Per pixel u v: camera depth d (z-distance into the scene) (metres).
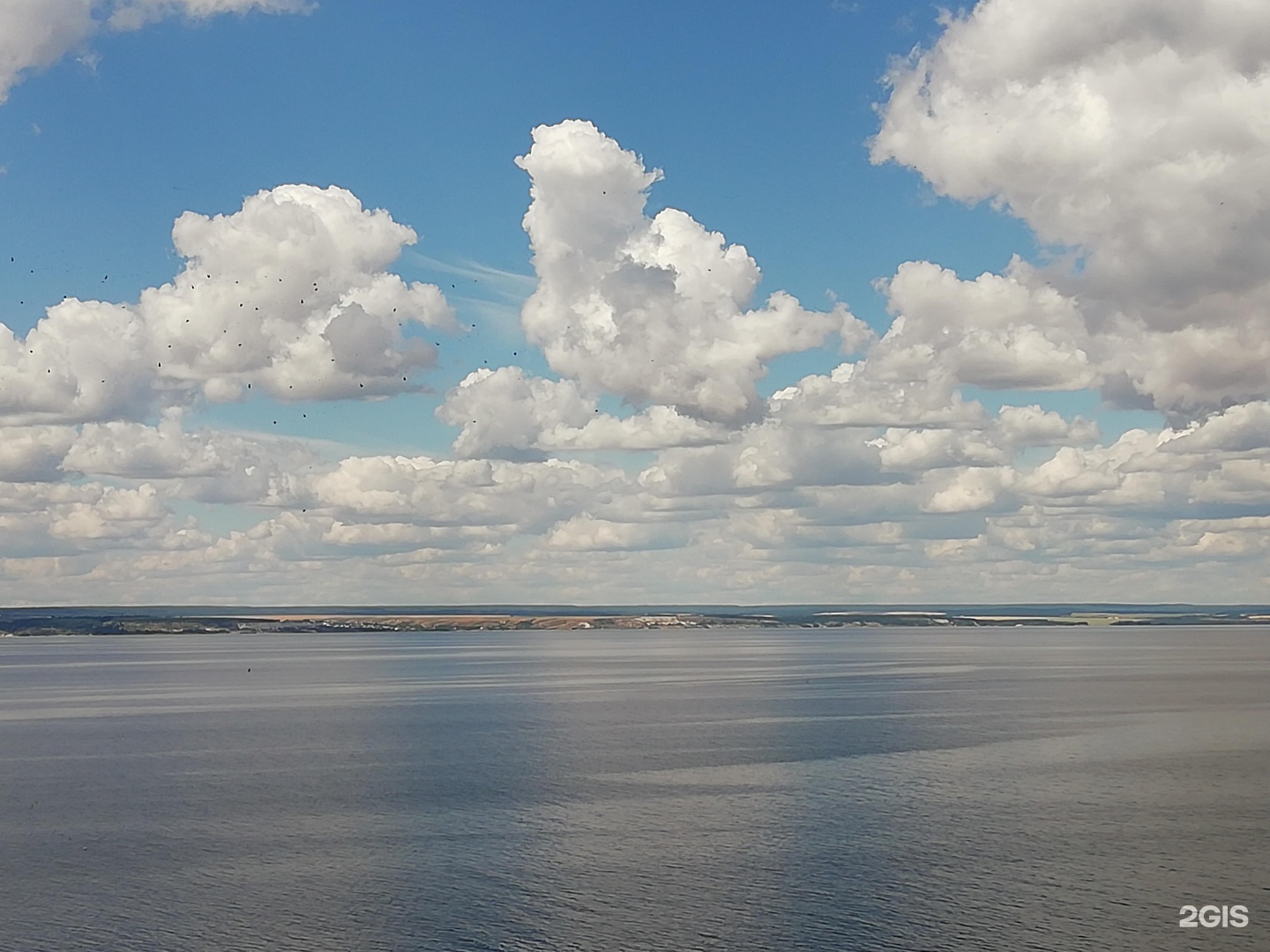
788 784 98.44
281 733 136.75
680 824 83.81
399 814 87.50
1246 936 61.97
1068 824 83.38
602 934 62.28
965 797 92.50
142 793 96.12
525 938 61.91
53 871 73.50
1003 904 66.38
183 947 61.00
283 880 71.44
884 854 76.00
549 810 88.62
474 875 71.94
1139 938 61.72
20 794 95.94
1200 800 91.31
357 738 130.75
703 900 67.38
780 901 67.19
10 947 61.03
